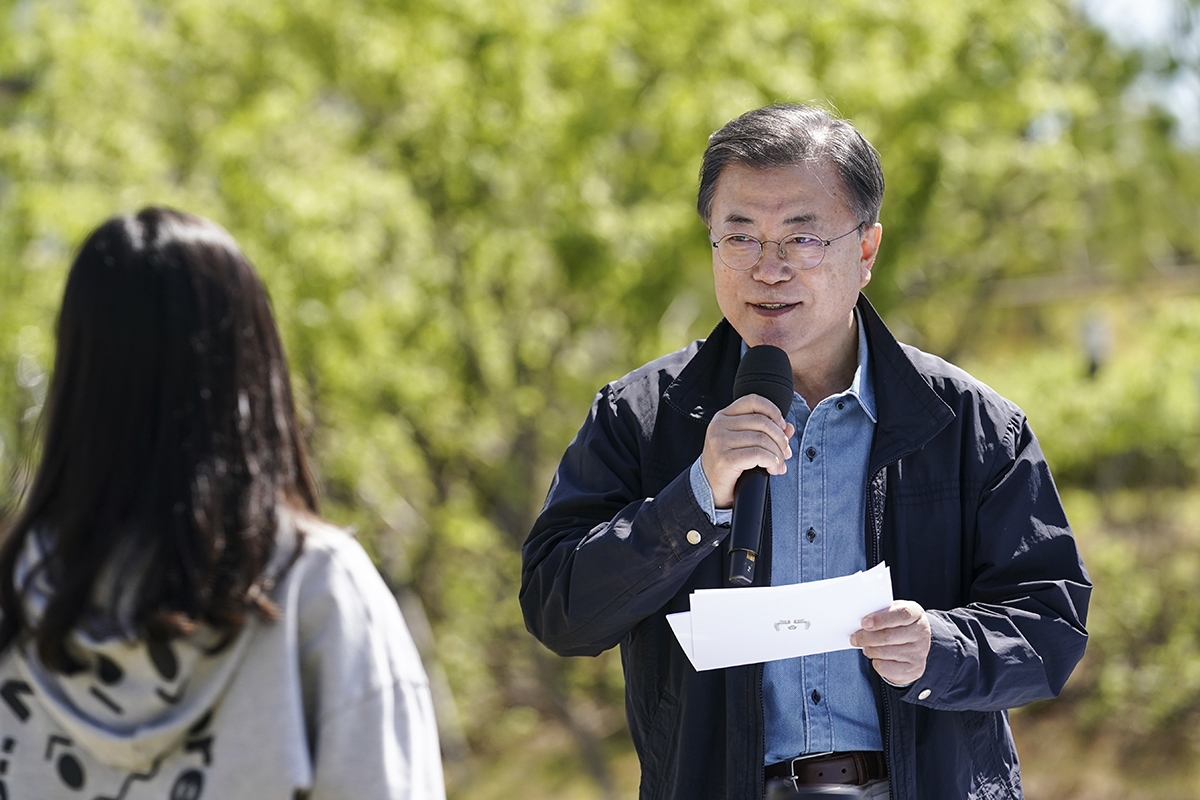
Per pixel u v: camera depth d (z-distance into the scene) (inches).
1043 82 762.2
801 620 131.4
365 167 678.5
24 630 104.2
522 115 663.1
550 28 681.0
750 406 136.3
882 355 154.8
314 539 108.0
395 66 676.1
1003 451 152.3
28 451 112.8
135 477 101.7
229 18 703.1
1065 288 975.0
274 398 107.8
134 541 101.0
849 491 153.4
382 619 108.6
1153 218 882.8
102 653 101.7
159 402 102.7
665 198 692.1
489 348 729.6
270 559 104.3
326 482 674.2
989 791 149.3
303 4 689.6
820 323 150.6
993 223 837.8
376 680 106.1
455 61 673.0
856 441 155.1
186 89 717.3
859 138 153.1
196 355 103.0
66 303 104.7
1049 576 148.3
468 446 761.6
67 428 103.5
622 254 666.8
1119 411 752.3
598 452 156.9
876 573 130.9
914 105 697.6
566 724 765.9
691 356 162.4
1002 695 141.1
